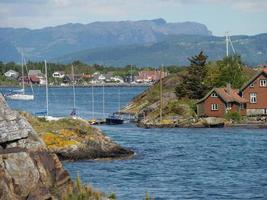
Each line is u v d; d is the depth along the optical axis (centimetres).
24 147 4269
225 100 15400
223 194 6041
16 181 3947
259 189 6322
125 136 12862
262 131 13738
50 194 4091
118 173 7369
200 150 10069
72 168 7681
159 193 6066
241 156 9188
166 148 10369
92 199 4009
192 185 6588
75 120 8988
